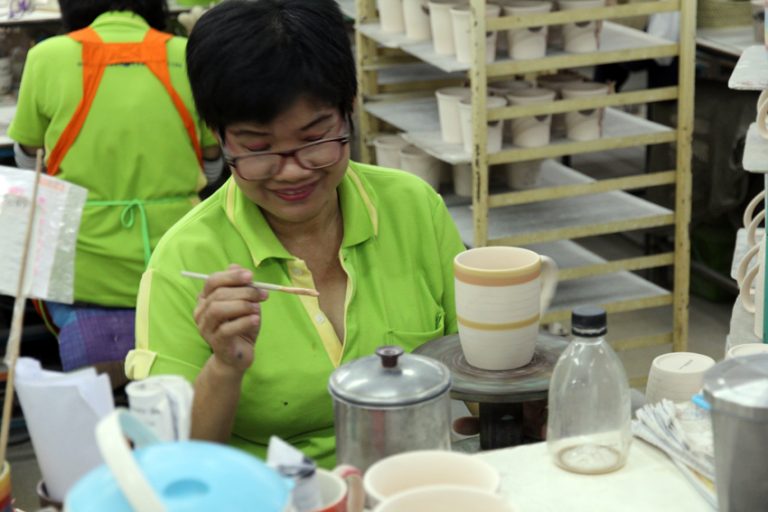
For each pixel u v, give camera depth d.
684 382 1.23
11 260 1.08
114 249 2.78
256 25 1.23
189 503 0.70
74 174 2.75
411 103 3.63
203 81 1.26
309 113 1.27
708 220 3.90
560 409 1.12
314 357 1.41
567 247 3.33
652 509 1.03
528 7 2.79
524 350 1.23
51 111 2.72
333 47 1.28
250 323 1.21
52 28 3.84
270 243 1.42
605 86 3.01
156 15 2.87
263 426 1.43
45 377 0.99
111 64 2.70
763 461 0.94
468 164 3.32
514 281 1.19
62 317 2.83
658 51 2.91
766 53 1.55
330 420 1.44
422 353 1.31
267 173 1.30
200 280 1.40
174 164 2.80
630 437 1.14
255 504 0.71
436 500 0.85
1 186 1.09
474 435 1.35
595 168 4.73
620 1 3.06
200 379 1.29
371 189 1.52
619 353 3.66
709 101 3.69
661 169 3.94
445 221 1.58
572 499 1.05
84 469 0.98
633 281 3.26
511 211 3.17
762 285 1.47
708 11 3.85
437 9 3.02
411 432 1.00
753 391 0.94
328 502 0.92
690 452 1.10
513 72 2.81
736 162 3.65
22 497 2.85
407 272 1.52
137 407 0.91
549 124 2.95
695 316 3.92
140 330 1.43
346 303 1.45
